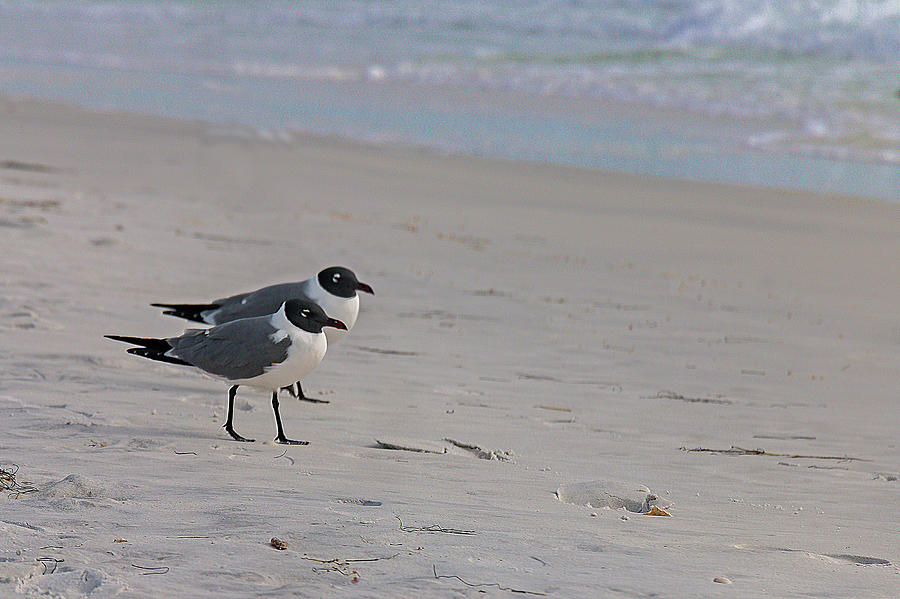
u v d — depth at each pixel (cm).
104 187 2144
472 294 1558
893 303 1692
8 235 1567
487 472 777
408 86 4241
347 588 488
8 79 4034
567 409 1021
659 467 840
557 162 2973
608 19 5409
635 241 2098
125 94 3819
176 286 1384
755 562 589
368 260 1722
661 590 519
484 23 5603
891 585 561
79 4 6488
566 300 1573
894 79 4200
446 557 545
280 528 575
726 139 3378
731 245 2109
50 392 902
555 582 518
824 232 2262
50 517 574
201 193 2206
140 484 661
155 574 490
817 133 3459
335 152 2922
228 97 3872
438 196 2438
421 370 1138
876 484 832
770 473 848
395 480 730
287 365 828
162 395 945
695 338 1406
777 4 5044
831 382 1225
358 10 5938
